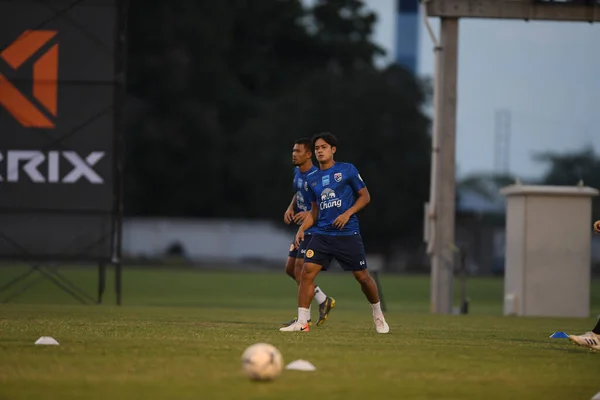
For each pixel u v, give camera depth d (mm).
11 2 74188
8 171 74375
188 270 176375
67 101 74438
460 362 31500
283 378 26312
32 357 29891
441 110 77000
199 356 30859
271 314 62281
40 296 94312
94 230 74750
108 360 29469
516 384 26844
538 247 75500
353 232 42000
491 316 70438
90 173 74500
